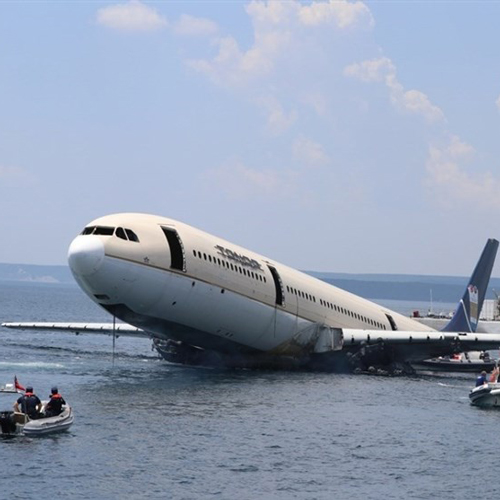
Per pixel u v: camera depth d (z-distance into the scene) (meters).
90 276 68.62
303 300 88.00
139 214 74.06
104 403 60.66
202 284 74.81
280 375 82.56
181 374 79.62
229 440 50.72
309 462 46.75
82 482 41.16
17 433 49.28
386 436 54.34
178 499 39.50
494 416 63.72
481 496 42.00
